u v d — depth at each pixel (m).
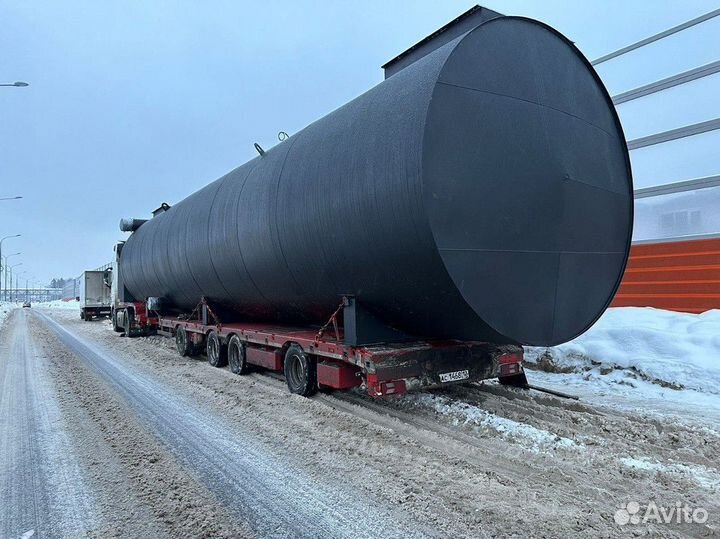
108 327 22.72
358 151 5.18
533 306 4.91
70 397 7.27
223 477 4.12
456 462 4.26
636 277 11.86
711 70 10.61
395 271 4.91
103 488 3.97
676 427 5.04
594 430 5.00
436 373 5.52
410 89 4.81
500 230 4.68
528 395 6.44
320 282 6.21
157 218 13.51
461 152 4.52
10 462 4.59
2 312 40.88
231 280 8.51
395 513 3.38
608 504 3.43
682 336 7.70
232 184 8.57
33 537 3.21
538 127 5.05
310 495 3.72
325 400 6.57
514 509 3.37
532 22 5.22
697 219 10.73
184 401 6.89
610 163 5.73
